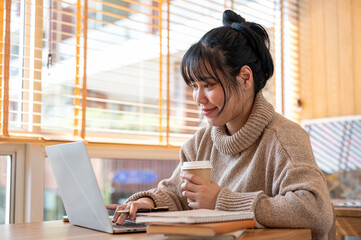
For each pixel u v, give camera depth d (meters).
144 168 2.27
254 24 1.34
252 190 1.21
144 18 2.32
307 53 3.04
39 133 1.87
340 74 2.88
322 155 2.89
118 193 2.16
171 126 2.29
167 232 0.82
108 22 2.06
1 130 1.70
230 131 1.33
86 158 0.99
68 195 1.14
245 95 1.26
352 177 2.73
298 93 3.06
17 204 1.80
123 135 2.20
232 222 0.86
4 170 1.79
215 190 1.06
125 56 2.23
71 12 2.05
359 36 2.80
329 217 1.03
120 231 1.00
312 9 3.03
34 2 1.89
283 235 0.91
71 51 2.01
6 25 1.72
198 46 1.21
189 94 2.45
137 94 2.17
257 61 1.28
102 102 2.21
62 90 2.03
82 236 0.97
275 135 1.20
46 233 1.03
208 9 2.52
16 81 1.86
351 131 2.75
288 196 1.02
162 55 2.27
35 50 1.88
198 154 1.41
